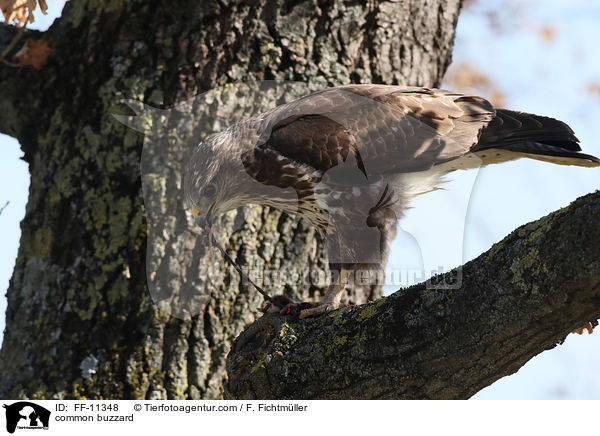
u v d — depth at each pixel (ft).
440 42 32.86
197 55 29.07
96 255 28.30
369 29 30.91
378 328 20.79
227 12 29.25
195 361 27.53
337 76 29.86
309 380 21.83
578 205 17.53
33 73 30.66
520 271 18.11
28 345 28.43
